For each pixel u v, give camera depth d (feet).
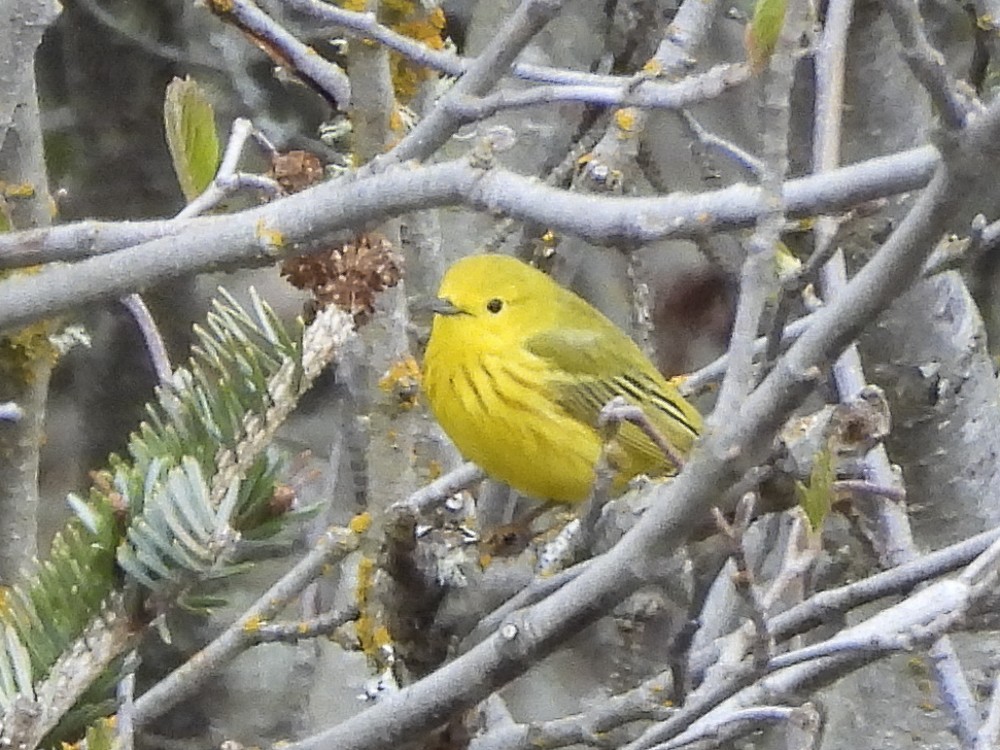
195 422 13.79
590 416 28.48
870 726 27.73
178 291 38.40
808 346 11.58
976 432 27.27
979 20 25.07
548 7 16.72
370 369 23.81
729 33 35.68
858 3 26.91
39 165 22.27
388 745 14.61
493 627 16.90
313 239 16.34
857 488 16.81
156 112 37.35
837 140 21.50
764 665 14.52
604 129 30.81
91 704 13.30
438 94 26.66
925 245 11.02
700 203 14.10
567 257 34.68
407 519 16.40
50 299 16.83
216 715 36.55
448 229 34.14
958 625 14.82
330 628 20.26
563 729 16.15
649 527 12.76
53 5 21.07
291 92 37.60
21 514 21.93
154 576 12.71
